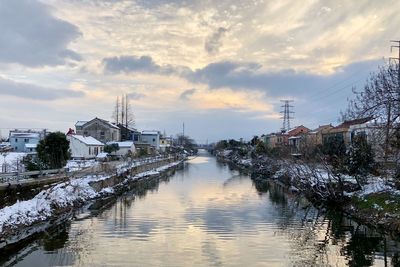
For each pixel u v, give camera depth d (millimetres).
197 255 19594
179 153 162375
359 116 26406
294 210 33281
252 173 76750
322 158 37406
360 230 25547
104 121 102062
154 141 136875
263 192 45781
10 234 22000
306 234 24266
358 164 33844
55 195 32062
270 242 22188
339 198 33812
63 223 27500
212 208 33812
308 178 39906
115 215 30578
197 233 24172
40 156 42469
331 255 19812
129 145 95125
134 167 62312
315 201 37562
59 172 38875
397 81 24328
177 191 46562
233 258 19172
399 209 25500
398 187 28984
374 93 28906
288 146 67312
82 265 18172
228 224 27016
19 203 26703
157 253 19906
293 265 18219
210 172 80188
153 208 33906
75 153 74312
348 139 52719
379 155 35594
